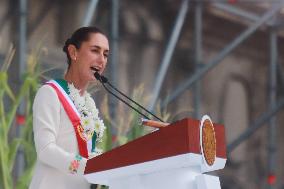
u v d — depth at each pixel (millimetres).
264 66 26781
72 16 20250
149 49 22797
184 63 23641
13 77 17672
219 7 24312
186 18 23875
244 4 24797
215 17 24609
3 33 18375
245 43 26141
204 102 24828
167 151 6281
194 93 23359
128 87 21875
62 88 7746
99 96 17703
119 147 6605
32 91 13820
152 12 23094
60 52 19438
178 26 22875
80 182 7555
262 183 26453
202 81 24875
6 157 13203
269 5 24734
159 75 21922
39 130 7430
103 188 12242
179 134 6246
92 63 7859
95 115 7984
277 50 26891
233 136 25672
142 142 6461
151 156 6379
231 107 25719
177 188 6363
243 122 26000
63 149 7543
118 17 22078
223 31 25047
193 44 23719
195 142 6262
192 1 23656
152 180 6516
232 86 25891
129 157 6520
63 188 7469
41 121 7457
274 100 26344
